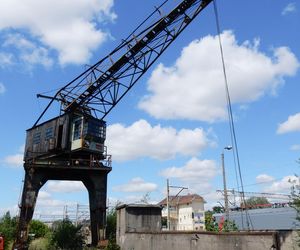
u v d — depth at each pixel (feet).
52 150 105.60
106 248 80.48
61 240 115.14
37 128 113.50
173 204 281.13
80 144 100.99
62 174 108.78
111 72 100.12
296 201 39.50
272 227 118.62
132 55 96.94
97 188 104.22
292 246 38.55
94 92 103.24
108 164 106.42
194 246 53.36
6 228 116.88
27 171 104.22
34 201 101.40
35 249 110.73
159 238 62.64
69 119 105.60
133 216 76.95
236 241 45.34
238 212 135.64
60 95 105.91
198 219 263.90
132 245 71.97
